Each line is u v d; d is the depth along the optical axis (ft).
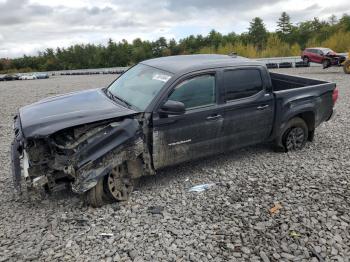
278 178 18.39
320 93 22.08
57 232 13.83
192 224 14.24
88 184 14.34
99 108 15.85
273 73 25.84
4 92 67.97
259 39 246.06
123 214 15.02
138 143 15.38
